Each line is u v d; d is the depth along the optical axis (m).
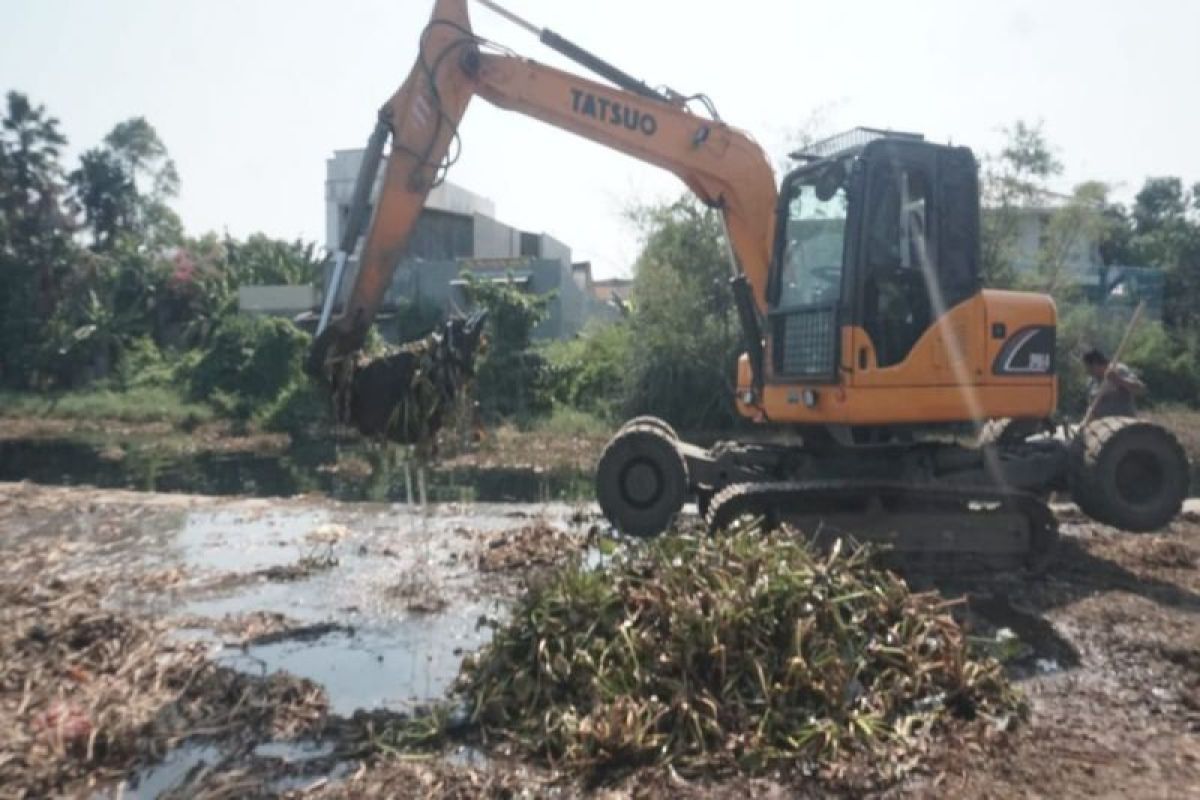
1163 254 36.34
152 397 31.33
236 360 30.52
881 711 4.47
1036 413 7.29
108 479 16.16
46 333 36.72
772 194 8.34
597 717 4.27
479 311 6.79
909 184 7.11
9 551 7.96
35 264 38.59
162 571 7.25
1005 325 7.21
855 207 6.98
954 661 4.81
